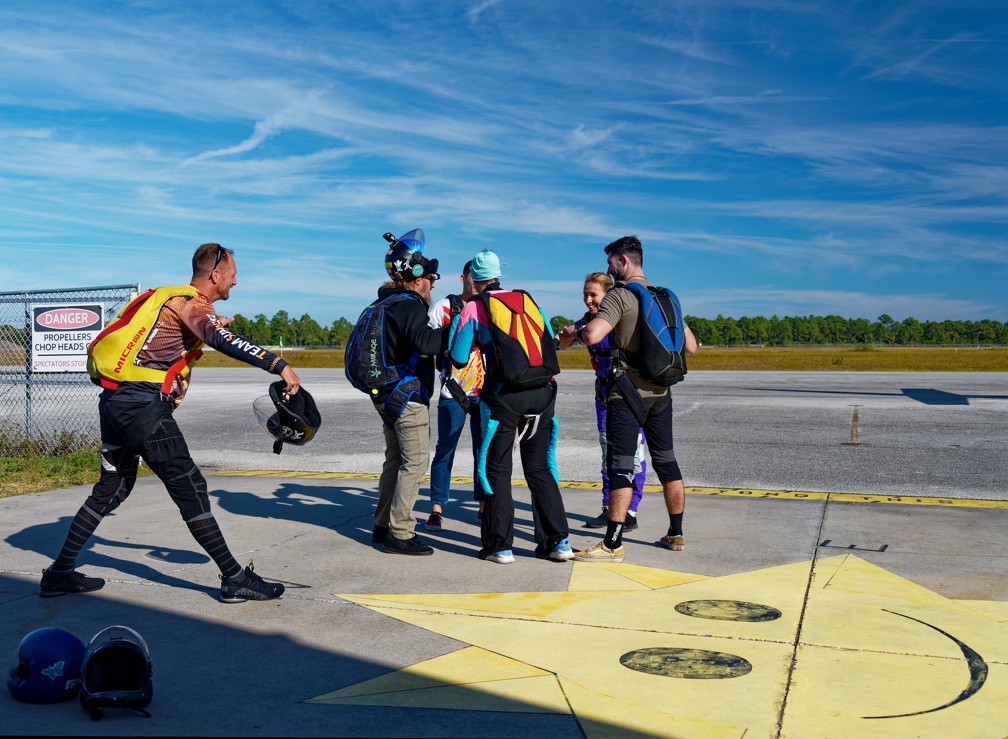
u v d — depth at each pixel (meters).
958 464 8.89
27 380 10.17
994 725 2.80
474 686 3.14
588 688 3.12
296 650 3.52
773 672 3.26
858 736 2.71
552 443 5.18
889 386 21.98
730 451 9.91
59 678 3.00
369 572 4.77
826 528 5.86
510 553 4.98
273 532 5.78
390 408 5.02
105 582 4.53
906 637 3.65
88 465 8.84
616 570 4.80
